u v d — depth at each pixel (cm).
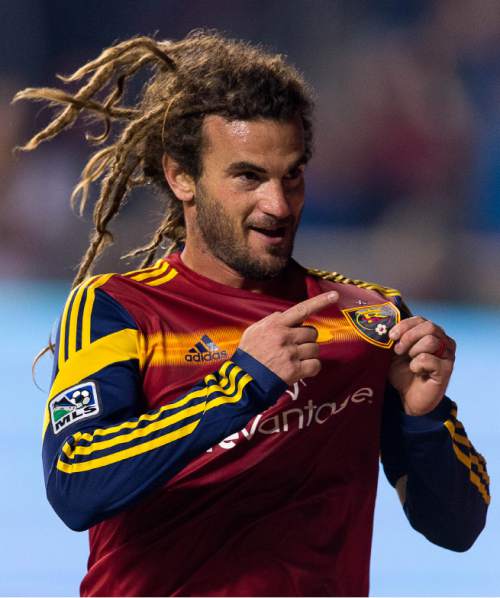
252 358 808
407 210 5381
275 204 845
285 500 874
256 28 5622
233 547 861
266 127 844
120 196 1007
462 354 3897
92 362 851
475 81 5450
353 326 902
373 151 5428
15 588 1703
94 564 888
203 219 876
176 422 802
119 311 873
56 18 5588
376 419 905
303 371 809
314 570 870
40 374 3384
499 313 4916
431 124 5419
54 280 5291
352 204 5434
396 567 1847
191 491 859
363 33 5572
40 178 5384
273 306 883
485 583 1772
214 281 893
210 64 876
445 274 5228
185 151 884
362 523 903
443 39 5494
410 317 952
